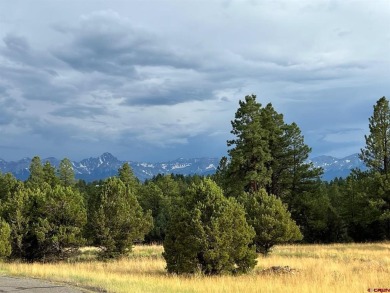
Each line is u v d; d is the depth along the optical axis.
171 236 21.94
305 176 54.69
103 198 31.84
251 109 51.00
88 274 19.27
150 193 69.94
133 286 15.09
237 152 49.72
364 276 18.70
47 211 30.52
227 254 20.86
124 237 31.47
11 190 52.34
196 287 15.58
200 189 22.55
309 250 36.53
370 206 47.88
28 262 29.95
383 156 51.22
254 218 33.75
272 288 15.20
